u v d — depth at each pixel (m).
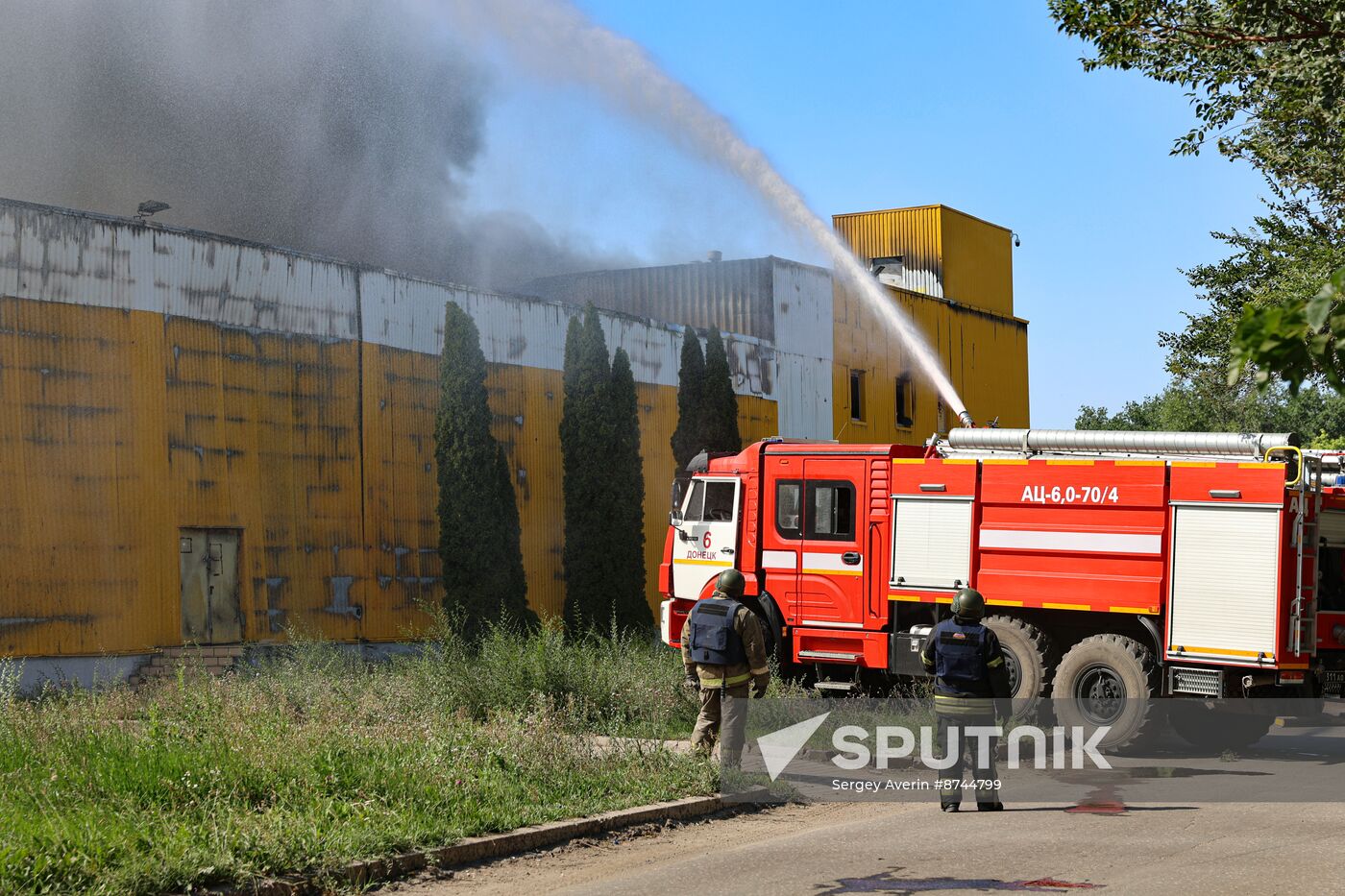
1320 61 14.80
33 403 18.66
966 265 43.88
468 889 7.71
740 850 8.80
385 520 23.31
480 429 23.48
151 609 19.77
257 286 21.62
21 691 17.89
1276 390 59.09
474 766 10.40
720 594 11.68
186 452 20.44
